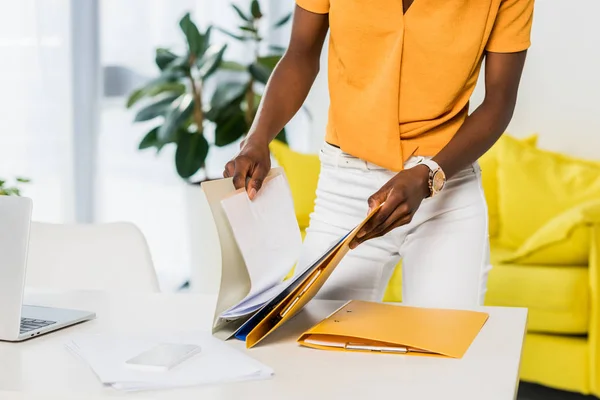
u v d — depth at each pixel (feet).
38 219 12.82
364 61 5.42
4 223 3.83
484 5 5.19
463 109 5.62
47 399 3.16
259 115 5.46
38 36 12.60
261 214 4.14
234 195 4.00
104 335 3.91
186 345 3.61
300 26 5.70
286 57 5.75
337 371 3.42
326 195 5.79
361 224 3.90
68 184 13.28
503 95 5.45
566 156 12.62
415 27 5.20
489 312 4.31
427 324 4.00
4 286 3.84
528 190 11.82
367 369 3.44
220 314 3.94
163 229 15.08
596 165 12.18
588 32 12.80
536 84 13.19
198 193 12.67
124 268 5.79
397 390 3.19
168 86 13.46
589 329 9.48
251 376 3.32
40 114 12.75
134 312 4.41
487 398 3.10
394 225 4.53
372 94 5.40
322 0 5.55
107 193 14.43
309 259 5.79
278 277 4.09
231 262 4.03
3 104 12.21
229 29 15.20
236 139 13.26
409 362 3.53
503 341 3.80
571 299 9.58
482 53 5.44
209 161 15.40
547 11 12.99
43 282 5.80
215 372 3.33
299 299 3.79
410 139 5.50
